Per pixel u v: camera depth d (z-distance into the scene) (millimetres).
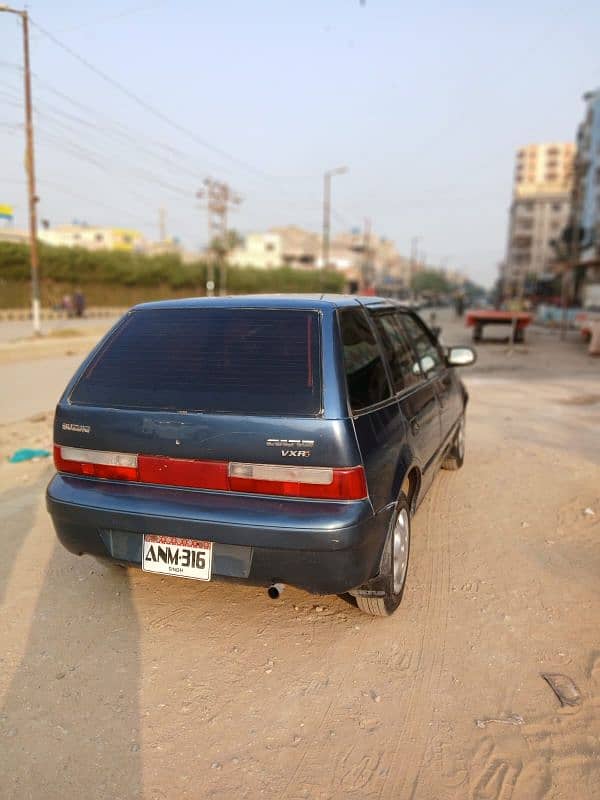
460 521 4504
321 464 2613
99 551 3006
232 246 68750
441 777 2201
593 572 3729
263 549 2668
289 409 2678
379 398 3135
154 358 3047
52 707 2547
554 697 2613
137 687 2672
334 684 2693
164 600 3387
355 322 3264
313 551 2613
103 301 46969
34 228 22625
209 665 2826
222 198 53250
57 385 11492
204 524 2695
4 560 3873
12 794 2119
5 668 2795
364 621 3188
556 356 16344
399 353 3842
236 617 3221
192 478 2773
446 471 5707
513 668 2803
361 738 2383
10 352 17484
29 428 7645
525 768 2244
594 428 7488
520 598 3414
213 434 2717
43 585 3551
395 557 3152
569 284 45781
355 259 115500
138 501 2826
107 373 3072
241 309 3131
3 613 3252
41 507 4805
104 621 3178
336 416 2652
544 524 4449
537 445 6641
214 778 2193
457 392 5336
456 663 2840
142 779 2189
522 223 103250
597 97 54312
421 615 3242
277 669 2795
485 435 7113
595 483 5348
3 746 2336
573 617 3225
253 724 2455
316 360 2801
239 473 2699
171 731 2418
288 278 74562
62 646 2963
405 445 3260
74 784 2166
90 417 2955
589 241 50594
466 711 2531
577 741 2371
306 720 2479
